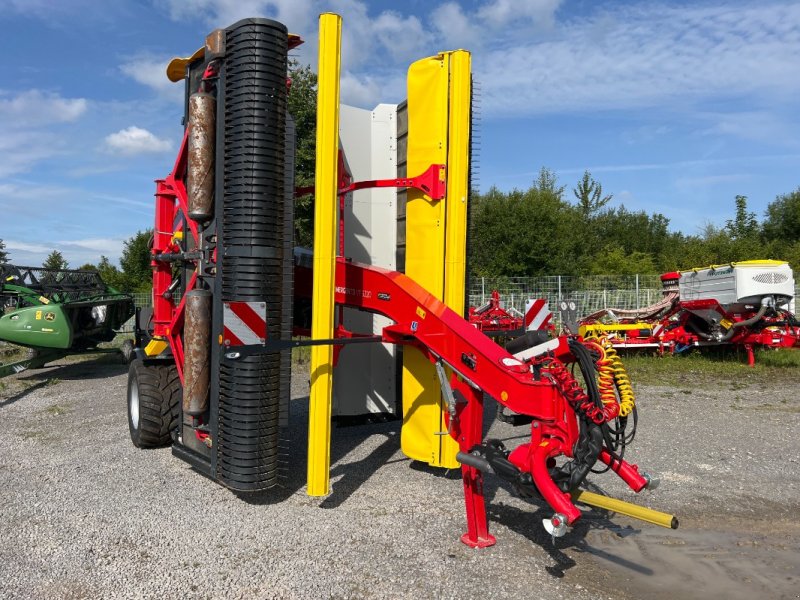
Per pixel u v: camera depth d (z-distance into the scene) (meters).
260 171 4.46
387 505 4.80
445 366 4.71
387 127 6.83
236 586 3.53
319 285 4.65
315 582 3.57
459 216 5.36
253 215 4.47
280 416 4.74
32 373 12.48
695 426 7.59
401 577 3.63
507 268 36.16
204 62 5.05
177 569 3.73
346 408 6.99
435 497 4.99
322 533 4.25
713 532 4.41
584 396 3.54
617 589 3.55
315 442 4.77
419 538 4.19
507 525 4.45
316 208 4.63
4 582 3.57
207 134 4.76
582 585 3.59
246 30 4.45
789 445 6.70
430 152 5.45
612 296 23.94
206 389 4.90
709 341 13.70
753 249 34.22
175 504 4.82
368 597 3.42
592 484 5.43
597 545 4.16
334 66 4.56
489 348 3.99
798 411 8.47
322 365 4.71
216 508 4.73
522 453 3.66
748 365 13.09
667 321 14.57
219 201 4.66
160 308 6.38
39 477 5.54
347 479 5.44
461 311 5.39
